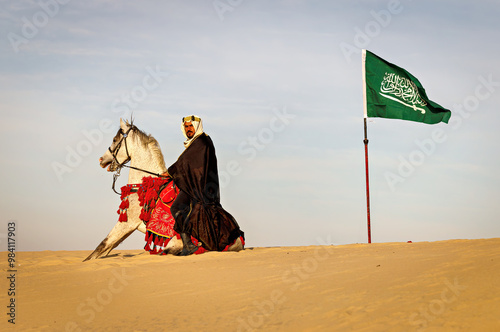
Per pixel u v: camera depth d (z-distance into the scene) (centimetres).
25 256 1780
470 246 1299
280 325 892
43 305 1127
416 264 1117
